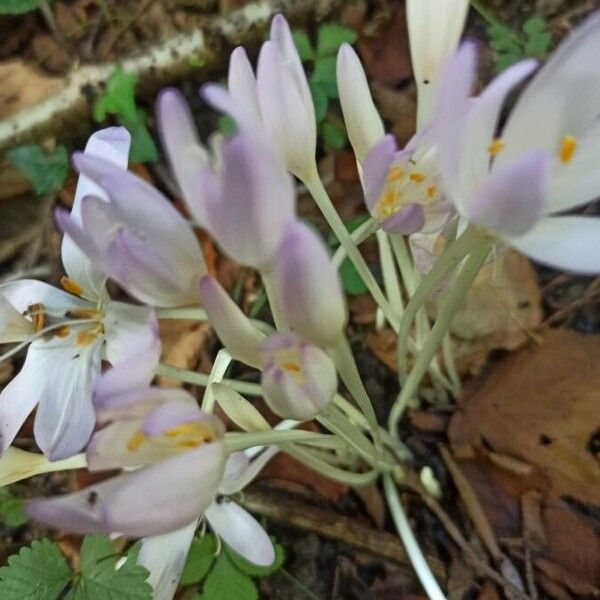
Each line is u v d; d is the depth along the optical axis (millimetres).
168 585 209
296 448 240
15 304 228
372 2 396
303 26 400
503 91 146
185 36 397
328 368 166
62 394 214
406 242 320
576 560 277
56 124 397
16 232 381
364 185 184
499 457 292
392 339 322
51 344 220
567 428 289
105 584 234
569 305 317
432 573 283
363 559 289
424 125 179
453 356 312
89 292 222
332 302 157
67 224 170
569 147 159
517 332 308
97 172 160
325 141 360
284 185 151
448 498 297
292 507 295
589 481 281
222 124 359
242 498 273
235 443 180
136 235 167
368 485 297
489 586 279
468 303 309
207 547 268
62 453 207
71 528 150
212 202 151
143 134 366
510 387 300
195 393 329
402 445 292
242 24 395
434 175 183
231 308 167
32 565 243
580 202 163
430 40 203
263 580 288
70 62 407
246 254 161
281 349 163
